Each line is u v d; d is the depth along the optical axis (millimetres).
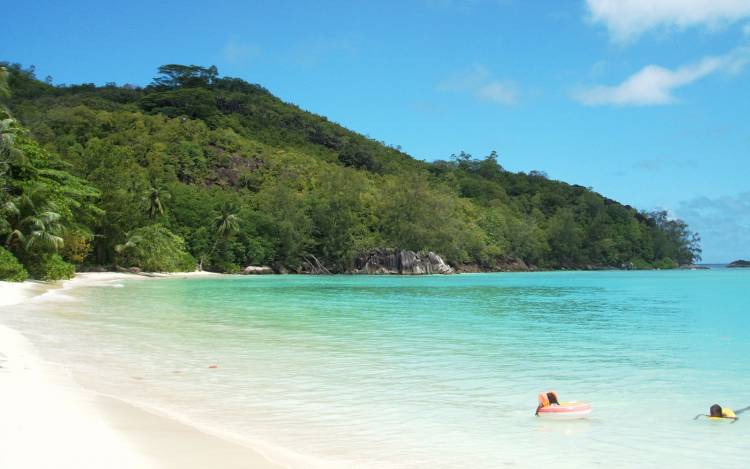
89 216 60219
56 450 7223
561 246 141500
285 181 113500
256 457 7438
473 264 119312
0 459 6738
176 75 175000
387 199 112250
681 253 178375
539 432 9016
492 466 7488
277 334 19953
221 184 112312
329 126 168250
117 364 13883
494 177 182375
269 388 11781
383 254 102875
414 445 8297
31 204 45250
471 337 19844
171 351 15984
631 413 10211
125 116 125312
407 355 15922
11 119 46469
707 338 19969
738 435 8930
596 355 16203
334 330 21391
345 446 8203
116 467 6738
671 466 7570
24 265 45906
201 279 68625
